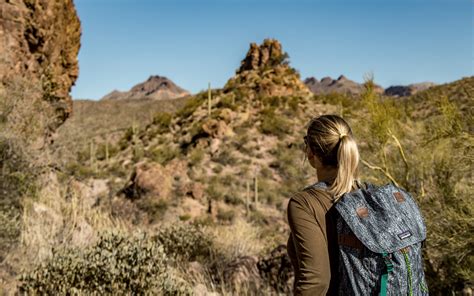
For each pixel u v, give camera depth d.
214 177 30.17
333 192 1.71
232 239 7.62
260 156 34.56
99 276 3.93
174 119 46.19
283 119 41.19
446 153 4.70
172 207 21.66
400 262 1.53
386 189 1.73
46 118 8.88
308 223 1.64
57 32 10.69
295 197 1.72
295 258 1.80
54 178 8.70
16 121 7.46
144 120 105.38
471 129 4.54
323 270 1.57
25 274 3.88
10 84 8.12
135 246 4.23
